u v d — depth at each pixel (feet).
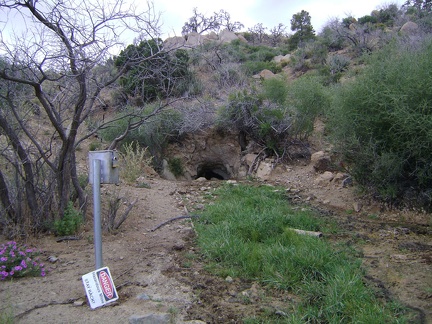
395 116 19.89
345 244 17.78
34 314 12.11
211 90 45.50
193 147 38.91
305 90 34.94
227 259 16.08
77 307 12.54
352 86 22.77
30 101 20.75
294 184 28.84
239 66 61.98
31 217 18.60
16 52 16.62
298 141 35.09
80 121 18.44
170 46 21.53
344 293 12.76
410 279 14.44
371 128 21.54
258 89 40.68
